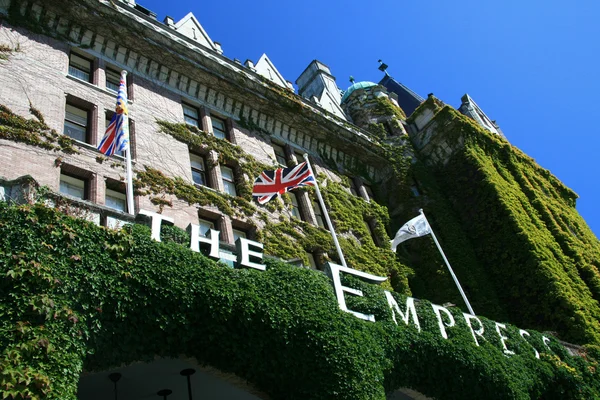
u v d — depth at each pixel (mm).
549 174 43219
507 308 31766
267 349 16188
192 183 25500
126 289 14227
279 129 34188
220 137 30125
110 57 28125
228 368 15883
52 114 22906
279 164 31562
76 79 25234
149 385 18297
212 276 16000
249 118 32625
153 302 14594
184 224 23500
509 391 21641
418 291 32938
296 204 31188
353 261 30156
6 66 23125
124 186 22766
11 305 12188
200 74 30625
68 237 13836
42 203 14164
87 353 13086
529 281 31406
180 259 15641
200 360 15523
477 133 40031
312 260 28484
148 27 29000
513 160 40625
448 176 38938
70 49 26797
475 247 34812
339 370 16547
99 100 25391
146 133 25781
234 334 15742
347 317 18281
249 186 28094
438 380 20547
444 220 36062
